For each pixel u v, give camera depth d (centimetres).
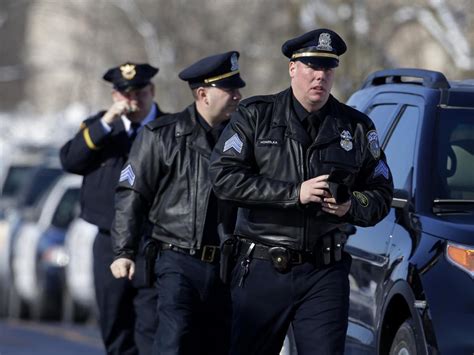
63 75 11644
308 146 1838
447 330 1850
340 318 1830
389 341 2042
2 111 12962
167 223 2233
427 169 2052
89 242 4750
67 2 8512
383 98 2350
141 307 2538
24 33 12112
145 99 2673
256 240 1855
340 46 1834
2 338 4216
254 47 7400
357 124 1864
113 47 8094
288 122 1848
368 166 1856
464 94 2150
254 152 1855
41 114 11700
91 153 2633
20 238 5225
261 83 7456
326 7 6106
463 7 5791
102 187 2642
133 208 2266
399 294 1964
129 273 2283
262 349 1888
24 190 5888
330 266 1847
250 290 1861
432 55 6731
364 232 2170
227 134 1872
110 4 8038
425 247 1933
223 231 2098
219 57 2236
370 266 2102
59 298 5019
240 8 7575
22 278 5184
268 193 1802
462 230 1900
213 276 2214
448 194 2030
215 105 2241
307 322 1836
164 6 7519
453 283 1870
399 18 6034
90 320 4909
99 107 8931
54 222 5131
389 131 2248
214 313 2233
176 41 7400
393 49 6619
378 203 1819
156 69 2702
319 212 1811
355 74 5847
